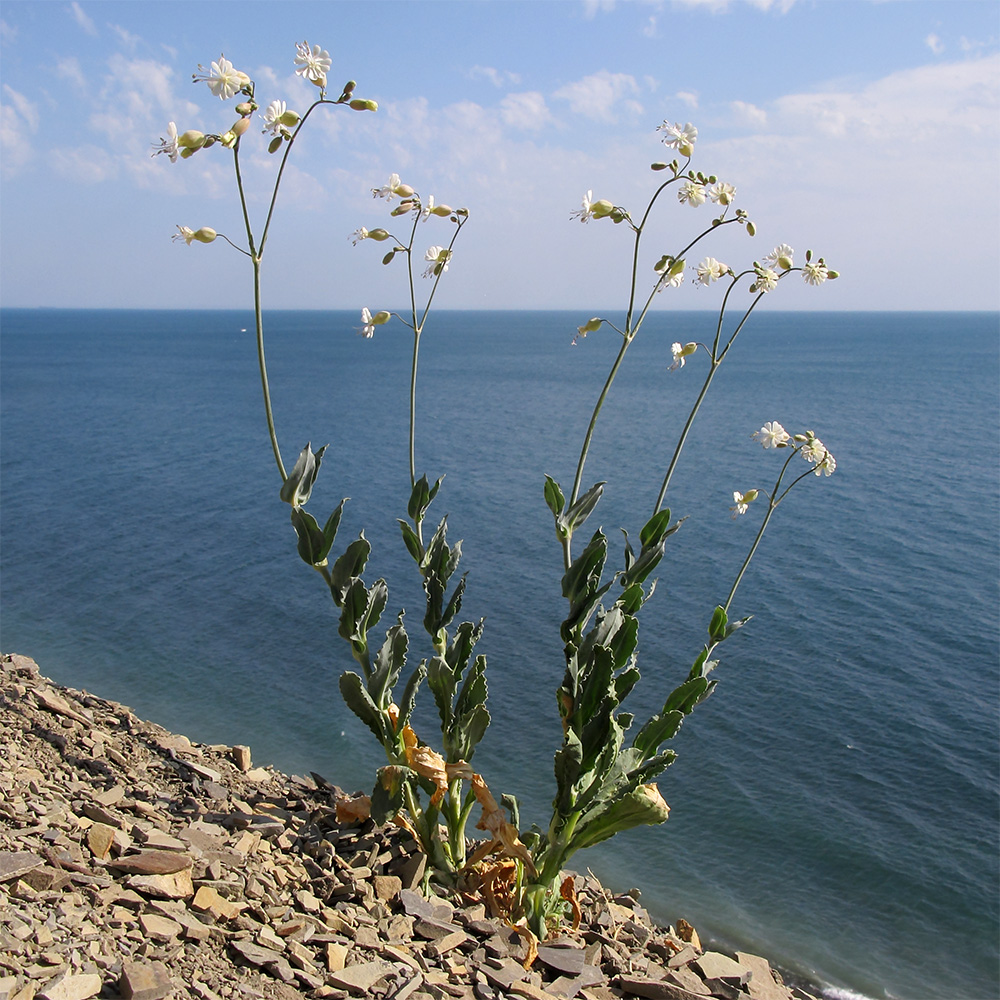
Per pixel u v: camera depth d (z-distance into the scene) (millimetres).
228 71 3592
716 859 11086
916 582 22906
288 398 70750
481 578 21719
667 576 22797
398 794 4391
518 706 14414
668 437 49156
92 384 82375
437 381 88688
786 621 19547
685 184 4180
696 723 14461
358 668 16016
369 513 29328
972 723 14703
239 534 26672
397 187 4484
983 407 64938
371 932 4035
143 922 3451
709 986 4723
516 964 4129
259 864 4340
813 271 4227
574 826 4383
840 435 50531
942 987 9242
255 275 3922
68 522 27984
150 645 16891
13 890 3406
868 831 11648
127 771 5367
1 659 7336
